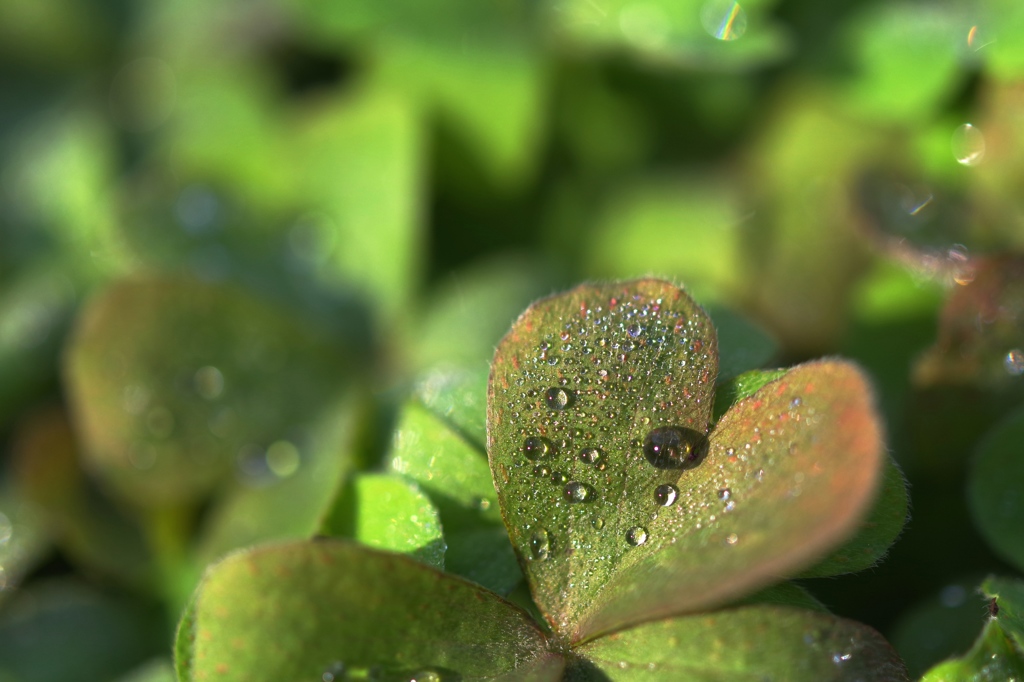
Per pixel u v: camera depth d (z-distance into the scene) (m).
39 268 0.11
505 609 0.07
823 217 0.10
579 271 0.11
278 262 0.11
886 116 0.10
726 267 0.10
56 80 0.13
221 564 0.07
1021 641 0.07
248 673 0.07
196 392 0.09
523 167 0.11
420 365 0.10
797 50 0.10
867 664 0.07
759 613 0.07
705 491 0.07
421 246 0.10
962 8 0.10
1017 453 0.08
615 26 0.10
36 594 0.09
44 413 0.10
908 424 0.09
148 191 0.11
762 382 0.07
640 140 0.11
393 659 0.07
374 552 0.07
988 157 0.09
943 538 0.09
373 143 0.11
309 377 0.10
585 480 0.07
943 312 0.08
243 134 0.11
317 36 0.12
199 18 0.13
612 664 0.07
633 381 0.07
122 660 0.09
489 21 0.11
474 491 0.08
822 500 0.07
